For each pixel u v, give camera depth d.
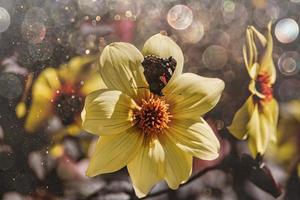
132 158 0.39
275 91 0.60
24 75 0.44
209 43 0.56
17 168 0.42
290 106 0.58
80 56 0.45
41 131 0.43
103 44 0.47
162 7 0.54
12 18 0.45
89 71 0.44
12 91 0.43
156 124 0.39
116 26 0.49
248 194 0.48
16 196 0.42
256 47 0.47
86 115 0.37
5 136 0.42
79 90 0.44
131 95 0.39
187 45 0.55
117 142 0.38
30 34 0.45
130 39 0.50
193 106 0.40
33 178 0.42
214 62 0.55
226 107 0.51
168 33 0.54
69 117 0.44
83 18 0.47
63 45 0.45
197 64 0.55
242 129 0.46
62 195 0.43
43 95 0.43
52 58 0.45
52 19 0.46
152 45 0.40
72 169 0.43
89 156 0.44
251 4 0.62
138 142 0.39
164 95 0.40
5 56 0.44
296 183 0.52
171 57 0.39
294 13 0.65
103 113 0.38
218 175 0.48
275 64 0.63
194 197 0.47
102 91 0.38
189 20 0.56
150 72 0.39
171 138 0.40
